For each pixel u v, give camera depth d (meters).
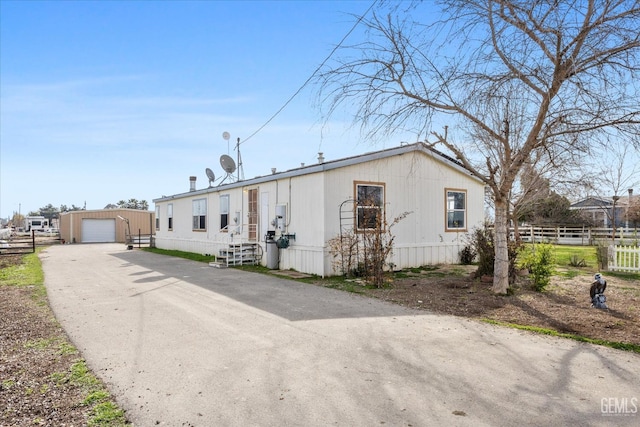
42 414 3.24
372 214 11.91
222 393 3.63
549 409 3.26
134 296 8.43
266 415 3.21
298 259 12.18
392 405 3.36
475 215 15.16
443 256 14.01
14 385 3.82
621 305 7.34
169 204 23.58
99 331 5.71
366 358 4.53
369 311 6.91
